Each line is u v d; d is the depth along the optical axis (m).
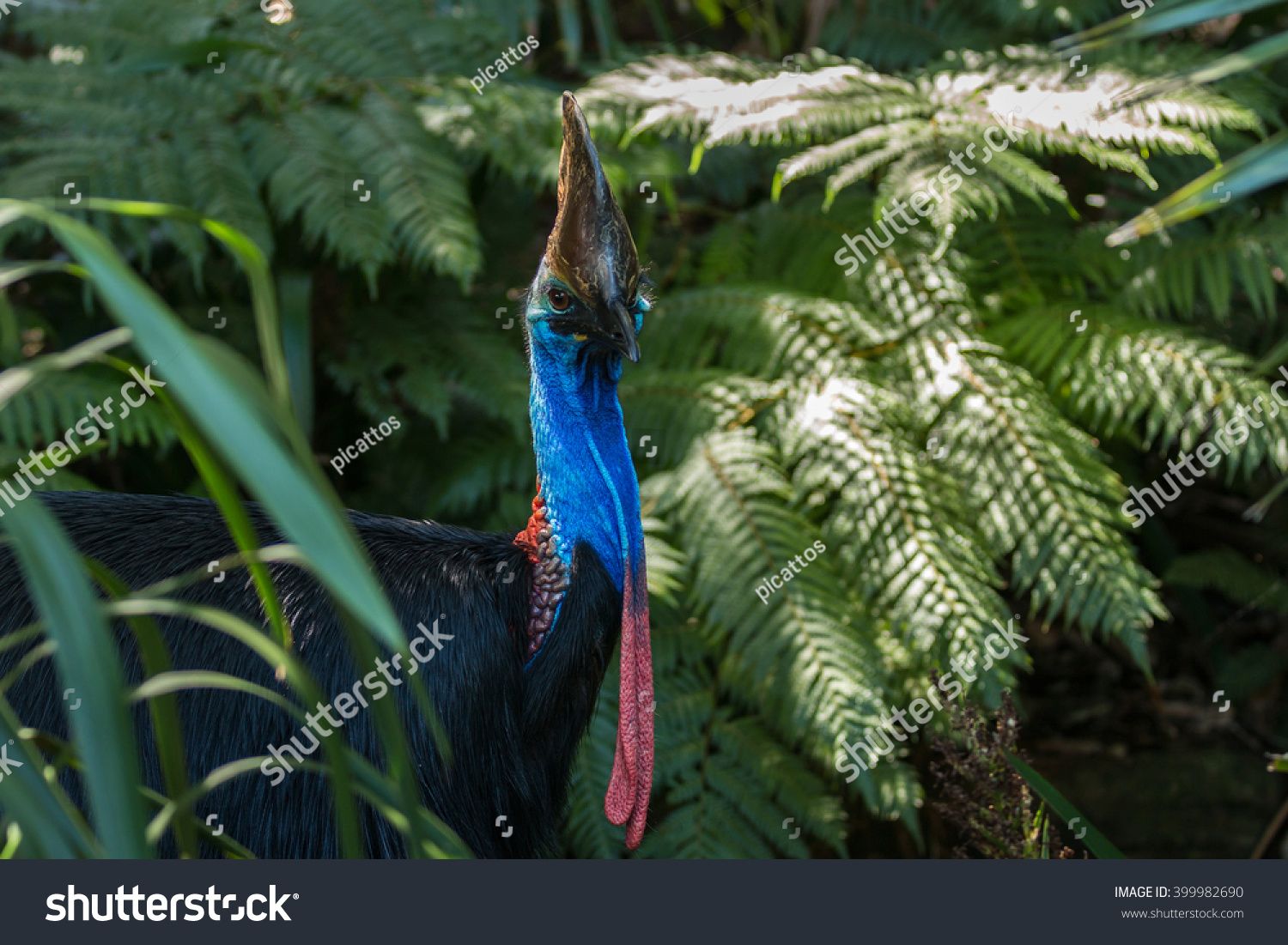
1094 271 3.28
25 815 0.95
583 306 1.84
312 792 1.81
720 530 2.81
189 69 3.24
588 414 1.95
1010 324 3.16
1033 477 2.81
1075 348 2.99
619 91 3.25
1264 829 3.18
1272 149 1.26
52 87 3.11
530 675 1.97
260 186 3.17
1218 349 2.92
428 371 3.12
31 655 1.08
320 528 0.78
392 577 1.93
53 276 3.34
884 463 2.85
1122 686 3.73
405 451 3.42
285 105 3.18
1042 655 3.85
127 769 0.85
